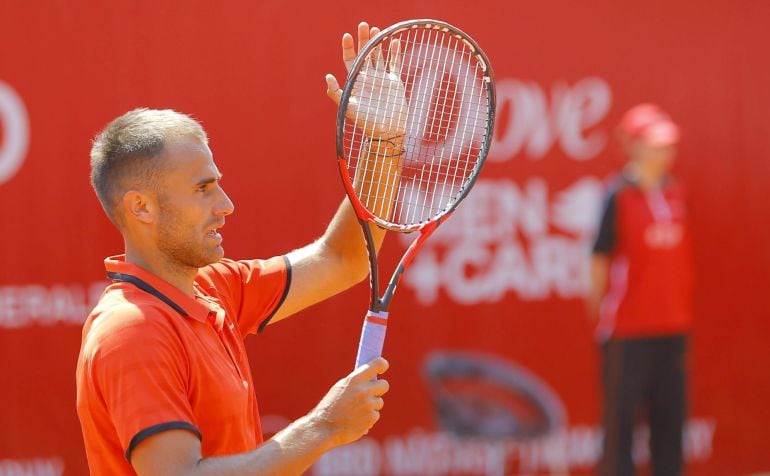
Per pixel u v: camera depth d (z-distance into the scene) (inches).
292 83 796.0
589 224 858.8
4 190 753.6
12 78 749.9
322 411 303.7
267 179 792.9
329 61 801.6
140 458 288.2
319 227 801.6
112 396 292.8
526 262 849.5
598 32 855.1
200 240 325.7
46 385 764.0
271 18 791.7
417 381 831.1
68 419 767.7
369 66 381.7
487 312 844.0
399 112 383.6
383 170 383.2
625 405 795.4
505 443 846.5
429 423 834.8
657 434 803.4
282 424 805.2
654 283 789.9
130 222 324.8
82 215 765.9
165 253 326.3
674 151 877.8
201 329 321.4
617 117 861.2
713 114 881.5
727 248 889.5
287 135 796.6
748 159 888.9
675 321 794.2
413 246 359.9
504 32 832.9
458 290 837.8
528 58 840.3
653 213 788.0
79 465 769.6
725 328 891.4
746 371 894.4
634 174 799.7
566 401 856.3
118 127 325.1
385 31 349.7
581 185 856.3
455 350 836.6
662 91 869.8
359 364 339.6
